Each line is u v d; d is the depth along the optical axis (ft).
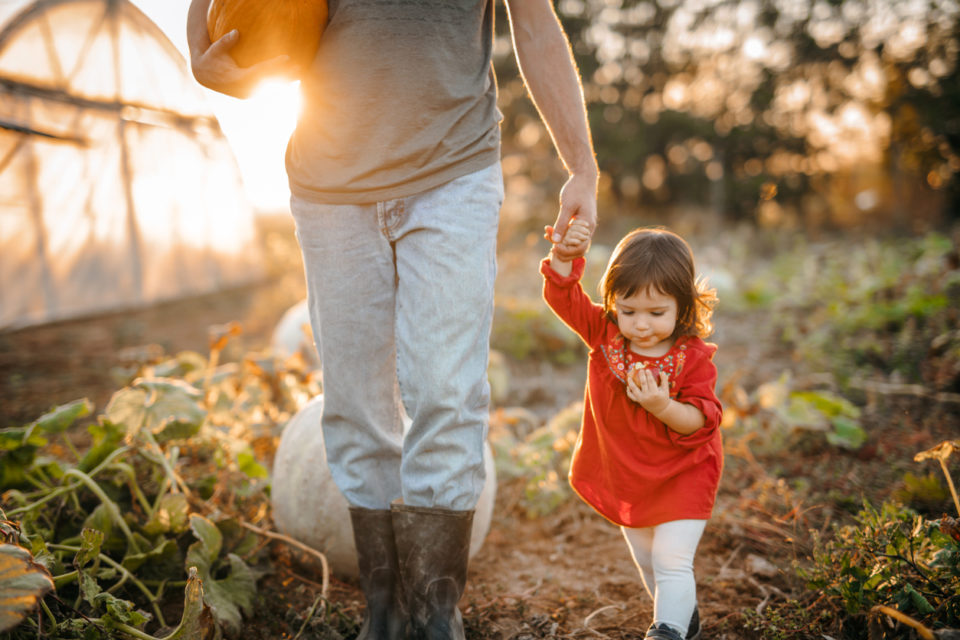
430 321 6.43
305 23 6.48
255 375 13.46
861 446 12.27
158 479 9.68
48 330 25.25
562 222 6.73
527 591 8.83
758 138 62.85
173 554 8.34
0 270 18.51
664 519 6.61
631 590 8.76
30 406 16.34
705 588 8.68
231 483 10.22
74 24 12.87
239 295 32.42
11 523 6.85
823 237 48.06
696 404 6.55
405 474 6.73
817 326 20.61
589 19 63.52
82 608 7.43
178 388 9.88
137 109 14.06
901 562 7.13
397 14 6.33
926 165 56.90
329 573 8.85
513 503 11.21
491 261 6.68
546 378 19.25
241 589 8.02
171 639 6.33
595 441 7.09
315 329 7.15
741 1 60.70
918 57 56.70
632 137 63.52
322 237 6.72
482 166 6.57
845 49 58.65
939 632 5.86
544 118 6.88
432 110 6.40
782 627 7.49
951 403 14.11
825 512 10.05
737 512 10.09
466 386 6.56
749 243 46.50
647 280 6.41
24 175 16.48
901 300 20.33
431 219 6.41
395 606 7.07
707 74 65.00
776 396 13.39
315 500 8.69
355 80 6.40
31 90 13.70
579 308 7.00
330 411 7.11
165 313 28.68
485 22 6.91
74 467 9.61
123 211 19.38
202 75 6.43
